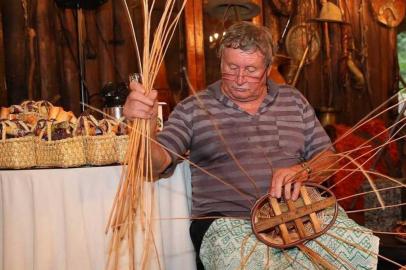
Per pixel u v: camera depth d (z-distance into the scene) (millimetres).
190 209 2115
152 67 1535
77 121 1892
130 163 1517
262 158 1899
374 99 5328
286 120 1983
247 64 1853
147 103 1499
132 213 1548
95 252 1852
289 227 1641
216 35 4066
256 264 1600
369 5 5277
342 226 1618
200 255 1788
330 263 1590
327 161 1899
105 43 3621
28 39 3303
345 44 5043
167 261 2010
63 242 1828
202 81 4027
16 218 1789
